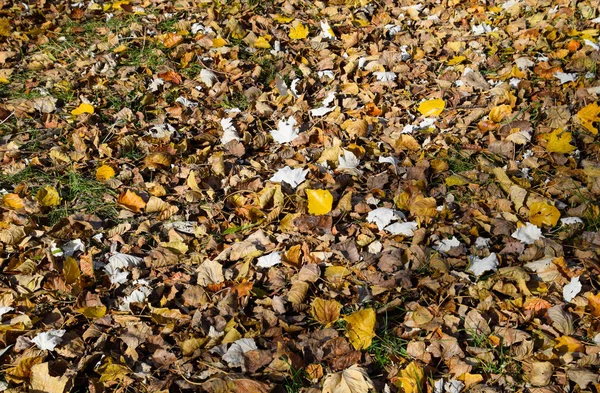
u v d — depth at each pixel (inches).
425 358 52.4
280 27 98.4
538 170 70.7
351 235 63.4
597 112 76.4
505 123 76.6
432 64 89.7
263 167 71.8
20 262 60.7
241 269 59.6
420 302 57.0
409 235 62.8
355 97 83.0
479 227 63.8
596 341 53.3
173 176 71.1
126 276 59.0
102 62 88.4
